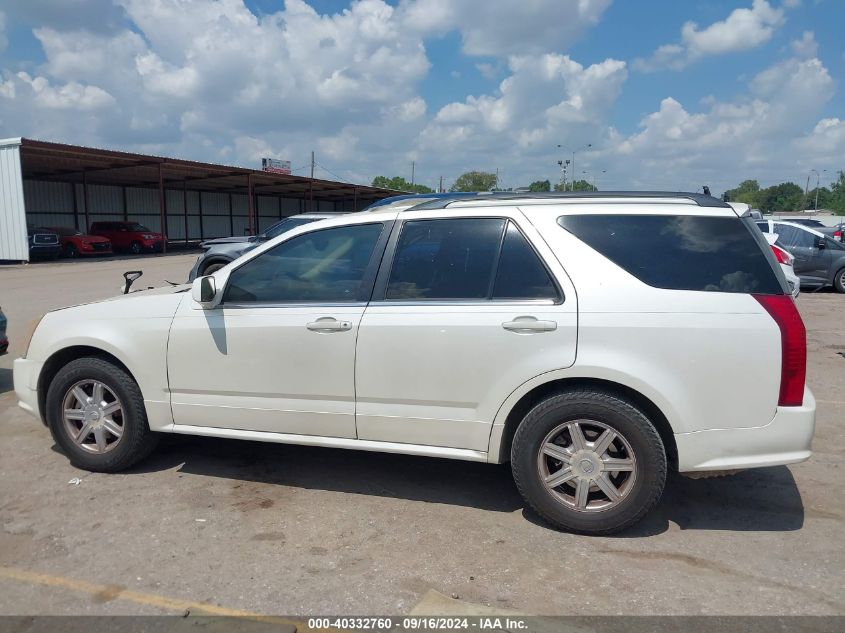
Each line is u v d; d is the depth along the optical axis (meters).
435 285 4.02
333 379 4.11
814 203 104.38
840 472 4.76
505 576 3.40
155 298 4.63
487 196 4.27
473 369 3.84
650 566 3.49
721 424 3.58
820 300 14.35
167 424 4.55
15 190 24.58
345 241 4.27
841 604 3.14
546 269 3.82
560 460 3.80
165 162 31.31
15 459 4.98
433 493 4.43
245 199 52.97
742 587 3.29
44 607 3.13
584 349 3.66
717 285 3.65
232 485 4.54
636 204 3.89
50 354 4.75
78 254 29.33
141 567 3.48
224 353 4.32
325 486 4.54
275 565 3.50
